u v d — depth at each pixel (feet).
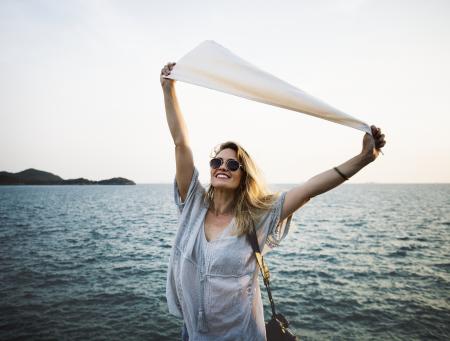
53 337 23.93
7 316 27.58
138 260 49.57
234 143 7.11
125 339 23.71
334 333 24.29
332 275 39.99
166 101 6.47
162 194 357.61
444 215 120.88
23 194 351.46
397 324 25.66
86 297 32.40
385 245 60.95
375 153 5.69
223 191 6.79
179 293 6.19
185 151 6.58
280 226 6.50
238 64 6.07
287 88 5.77
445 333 24.11
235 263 5.86
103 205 187.73
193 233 6.26
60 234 76.89
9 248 59.16
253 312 6.15
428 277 38.91
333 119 5.62
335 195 331.77
